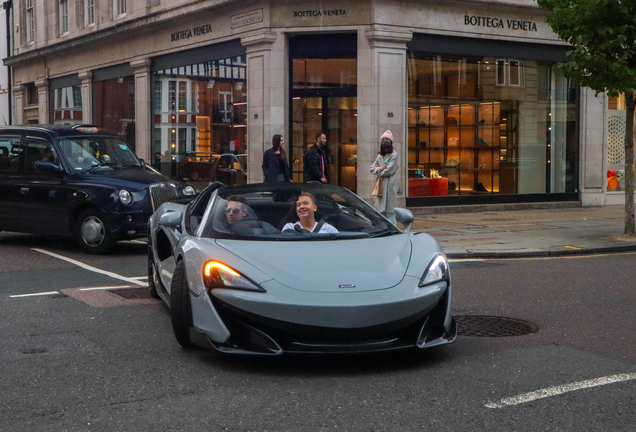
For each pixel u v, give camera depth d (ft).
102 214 36.96
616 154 70.69
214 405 14.16
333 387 15.26
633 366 16.76
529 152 65.82
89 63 85.15
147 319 22.11
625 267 32.81
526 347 18.57
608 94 41.70
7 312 23.16
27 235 46.93
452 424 13.04
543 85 66.18
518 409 13.83
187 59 69.41
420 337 16.55
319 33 58.80
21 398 14.69
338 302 15.76
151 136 75.20
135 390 15.16
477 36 61.46
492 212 62.03
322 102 59.57
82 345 18.98
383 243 18.78
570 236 43.57
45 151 39.83
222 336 16.40
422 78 59.93
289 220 20.18
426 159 60.29
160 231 23.50
